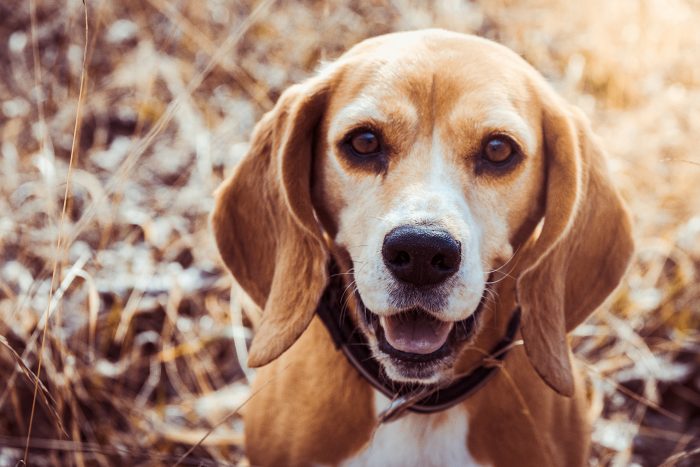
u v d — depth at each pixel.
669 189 1.06
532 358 0.69
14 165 1.06
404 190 0.65
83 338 0.92
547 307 0.70
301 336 0.75
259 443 0.75
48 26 1.25
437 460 0.72
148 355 0.94
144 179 1.08
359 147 0.68
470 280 0.65
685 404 0.94
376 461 0.72
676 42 1.26
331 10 1.24
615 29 1.28
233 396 0.91
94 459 0.85
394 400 0.69
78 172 1.04
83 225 0.84
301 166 0.70
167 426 0.89
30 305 0.89
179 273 0.99
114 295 0.95
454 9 1.24
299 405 0.73
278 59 1.19
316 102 0.70
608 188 0.72
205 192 1.05
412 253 0.63
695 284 1.00
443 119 0.67
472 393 0.70
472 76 0.68
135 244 1.01
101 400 0.89
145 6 1.28
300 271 0.70
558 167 0.69
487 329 0.71
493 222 0.67
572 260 0.71
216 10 1.27
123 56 1.21
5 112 1.14
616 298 0.99
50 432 0.87
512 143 0.67
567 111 0.71
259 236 0.73
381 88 0.68
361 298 0.67
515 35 1.24
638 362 0.93
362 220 0.67
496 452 0.72
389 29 1.22
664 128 1.13
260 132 0.73
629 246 0.72
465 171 0.67
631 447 0.89
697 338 0.96
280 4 1.27
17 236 0.98
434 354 0.67
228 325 0.96
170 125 1.14
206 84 1.19
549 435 0.73
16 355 0.73
